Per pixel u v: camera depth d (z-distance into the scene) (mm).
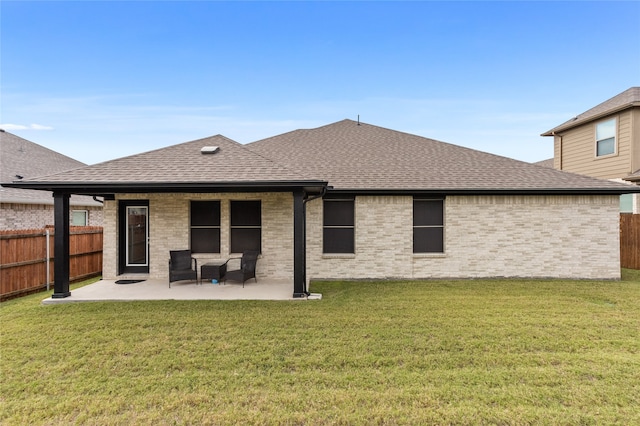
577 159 15828
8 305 7762
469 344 5332
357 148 13406
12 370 4582
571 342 5387
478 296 8266
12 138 18797
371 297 8227
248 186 7598
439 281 10195
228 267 10438
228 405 3779
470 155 12633
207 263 10391
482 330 5918
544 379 4273
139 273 10758
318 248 10578
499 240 10523
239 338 5625
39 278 9383
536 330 5906
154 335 5762
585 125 15352
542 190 10141
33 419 3562
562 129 16469
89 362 4805
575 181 10641
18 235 8805
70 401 3865
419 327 6086
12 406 3781
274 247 10445
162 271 10430
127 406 3771
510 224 10508
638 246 12070
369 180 10711
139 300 7957
